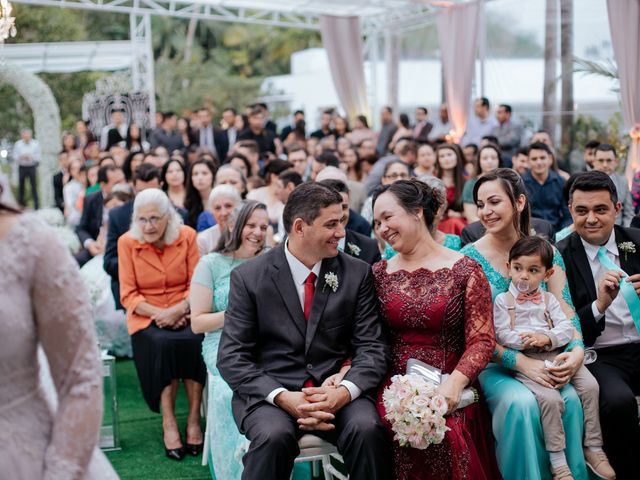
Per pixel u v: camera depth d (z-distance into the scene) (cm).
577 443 354
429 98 1410
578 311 393
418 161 740
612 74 994
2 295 191
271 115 2733
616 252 408
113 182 754
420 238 359
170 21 3155
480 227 470
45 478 194
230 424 386
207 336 432
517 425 344
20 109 2344
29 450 198
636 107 945
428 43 1397
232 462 384
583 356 362
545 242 365
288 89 2164
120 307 570
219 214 513
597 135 1021
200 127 1388
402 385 318
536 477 340
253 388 335
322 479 428
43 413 204
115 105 1738
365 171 1017
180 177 673
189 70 2938
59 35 2481
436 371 344
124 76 1914
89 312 203
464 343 356
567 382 356
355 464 318
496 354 364
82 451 196
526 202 393
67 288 198
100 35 2983
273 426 318
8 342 192
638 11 933
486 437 354
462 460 324
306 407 322
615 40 957
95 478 213
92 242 722
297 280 354
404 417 311
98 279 670
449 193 688
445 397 324
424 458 327
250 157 901
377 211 358
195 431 471
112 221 580
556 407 347
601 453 362
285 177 606
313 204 341
